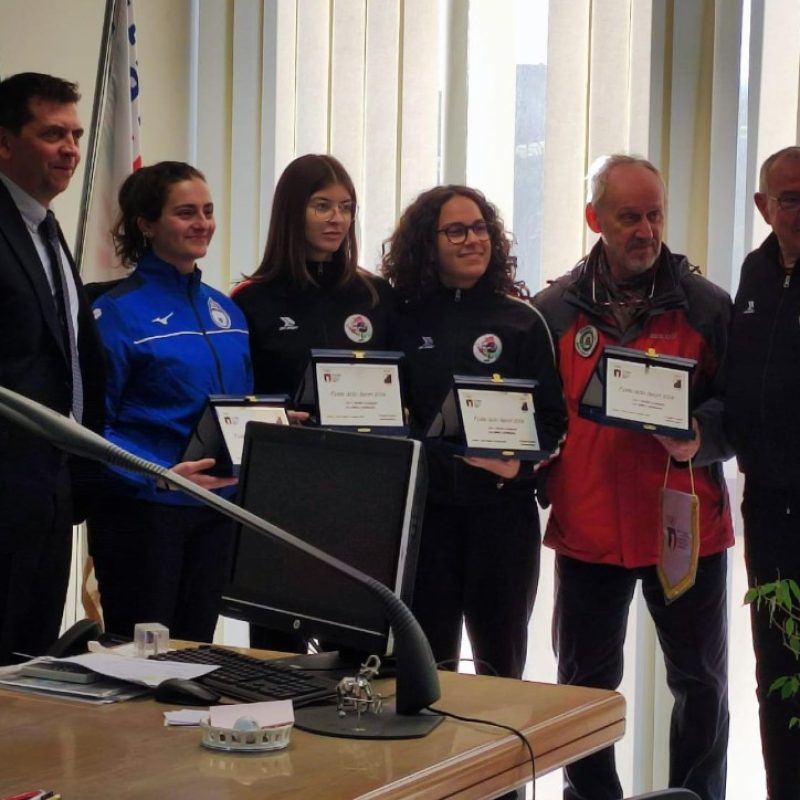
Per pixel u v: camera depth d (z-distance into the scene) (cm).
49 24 423
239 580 206
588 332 311
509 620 306
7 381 259
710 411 301
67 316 271
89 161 384
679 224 361
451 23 395
